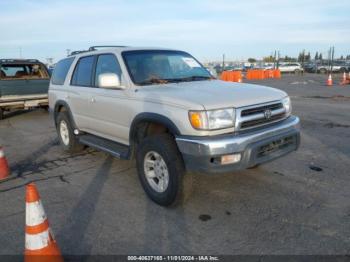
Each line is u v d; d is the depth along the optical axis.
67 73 6.14
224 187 4.45
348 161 5.43
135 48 4.92
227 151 3.36
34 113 12.52
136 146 4.37
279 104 4.01
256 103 3.72
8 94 10.75
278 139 3.78
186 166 3.55
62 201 4.22
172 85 4.34
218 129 3.45
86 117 5.47
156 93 3.94
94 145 5.23
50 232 2.78
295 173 4.92
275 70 34.31
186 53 5.50
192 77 4.85
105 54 5.02
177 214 3.76
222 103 3.51
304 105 11.90
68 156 6.25
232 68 55.31
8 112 12.93
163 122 3.73
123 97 4.39
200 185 4.52
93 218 3.74
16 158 6.23
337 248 3.03
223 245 3.13
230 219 3.61
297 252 2.99
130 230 3.46
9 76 12.03
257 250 3.04
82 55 5.75
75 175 5.18
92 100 5.12
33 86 11.23
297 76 36.16
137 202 4.12
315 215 3.65
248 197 4.14
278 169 5.09
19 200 4.30
